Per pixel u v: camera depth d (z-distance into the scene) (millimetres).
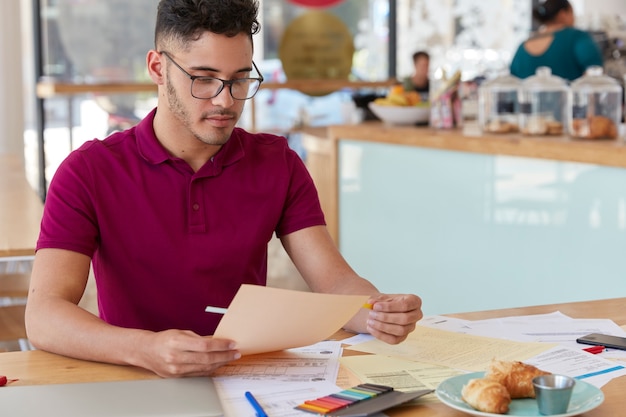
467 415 1251
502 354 1521
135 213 1759
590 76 3109
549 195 3109
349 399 1283
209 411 1240
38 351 1563
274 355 1541
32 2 6281
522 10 7215
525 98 3357
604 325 1694
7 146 6281
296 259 1908
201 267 1779
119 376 1427
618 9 6473
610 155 2822
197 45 1614
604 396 1297
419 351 1551
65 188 1723
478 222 3459
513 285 3318
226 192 1811
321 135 4988
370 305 1585
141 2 6508
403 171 3883
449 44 7352
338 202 4438
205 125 1654
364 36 7180
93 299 4633
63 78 6422
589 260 2973
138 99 6730
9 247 2510
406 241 3908
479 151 3377
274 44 7012
